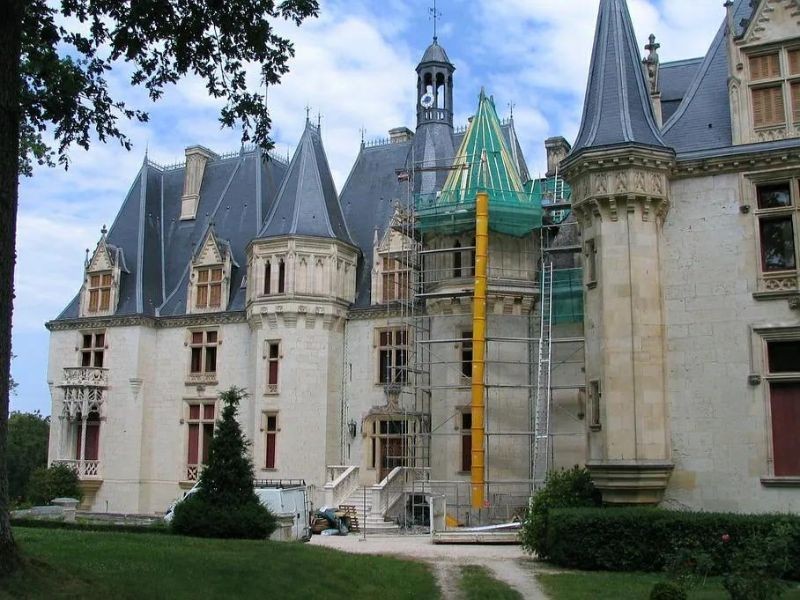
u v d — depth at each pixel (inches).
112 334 1820.9
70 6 697.0
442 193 1480.1
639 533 818.2
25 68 700.7
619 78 1008.2
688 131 1003.9
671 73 1202.6
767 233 938.7
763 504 880.3
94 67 730.2
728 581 593.9
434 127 1739.7
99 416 1800.0
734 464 897.5
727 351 919.0
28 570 499.8
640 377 922.7
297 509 1159.6
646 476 902.4
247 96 738.2
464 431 1416.1
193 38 705.6
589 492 957.8
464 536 1098.1
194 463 1733.5
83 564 591.2
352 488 1509.6
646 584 719.7
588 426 969.5
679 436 923.4
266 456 1590.8
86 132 752.3
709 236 948.6
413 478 1379.2
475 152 1470.2
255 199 1893.5
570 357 1347.2
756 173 938.1
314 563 716.0
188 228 1953.7
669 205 971.9
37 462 3169.3
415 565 816.9
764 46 957.8
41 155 860.6
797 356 904.3
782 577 740.0
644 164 951.6
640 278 941.2
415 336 1469.0
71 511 1275.8
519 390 1378.0
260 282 1633.9
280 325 1606.8
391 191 1792.6
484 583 722.2
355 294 1688.0
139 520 1274.6
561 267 1440.7
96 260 1873.8
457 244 1466.5
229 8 690.8
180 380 1772.9
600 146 956.6
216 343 1756.9
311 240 1617.9
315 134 1758.1
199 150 1996.8
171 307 1836.9
